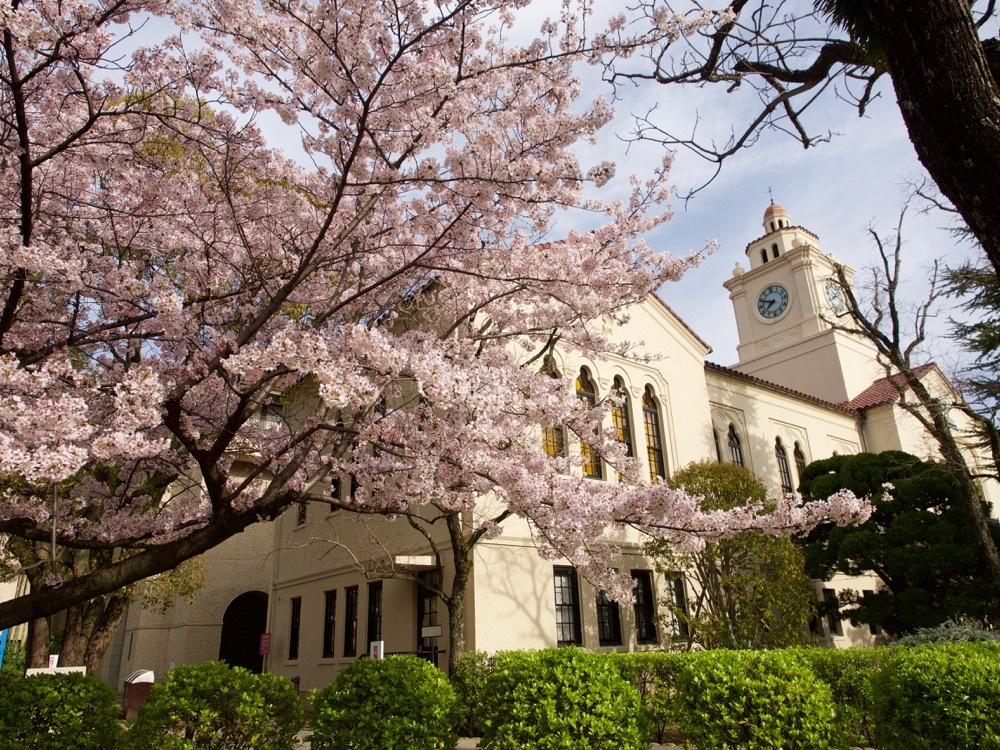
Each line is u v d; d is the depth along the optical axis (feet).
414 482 20.42
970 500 50.83
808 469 68.44
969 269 59.36
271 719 24.79
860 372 100.78
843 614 59.52
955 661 20.57
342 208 26.11
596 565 22.54
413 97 21.09
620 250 29.81
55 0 17.48
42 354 21.40
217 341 22.65
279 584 67.77
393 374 18.25
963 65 13.00
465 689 36.96
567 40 21.22
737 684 22.38
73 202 24.31
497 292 29.78
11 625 19.77
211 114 25.46
